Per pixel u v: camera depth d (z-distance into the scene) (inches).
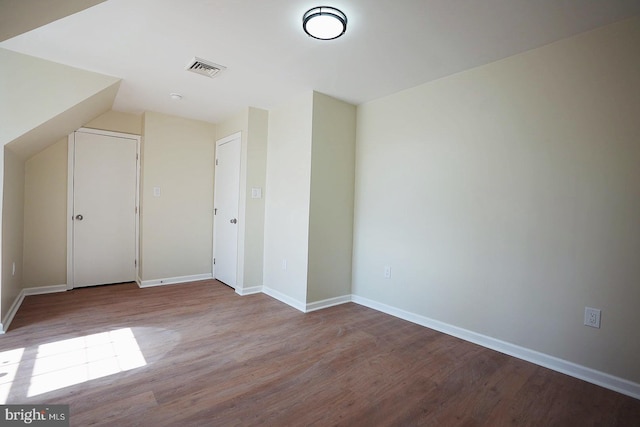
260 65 103.6
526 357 90.2
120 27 82.6
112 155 157.8
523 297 91.2
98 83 110.8
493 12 72.9
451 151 108.0
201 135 173.9
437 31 81.4
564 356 83.7
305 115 129.6
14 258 115.4
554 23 77.0
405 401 70.1
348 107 139.5
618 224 76.1
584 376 80.3
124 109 153.9
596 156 79.0
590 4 69.6
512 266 93.4
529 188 90.2
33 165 138.1
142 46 92.6
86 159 151.4
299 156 132.7
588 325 80.1
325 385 75.6
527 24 77.6
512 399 71.7
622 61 75.5
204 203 176.1
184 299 139.5
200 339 99.2
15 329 102.6
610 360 76.9
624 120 75.2
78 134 149.2
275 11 74.6
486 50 91.0
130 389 71.5
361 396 71.6
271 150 150.7
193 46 92.0
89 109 126.3
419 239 117.2
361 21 77.5
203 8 73.7
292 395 71.3
